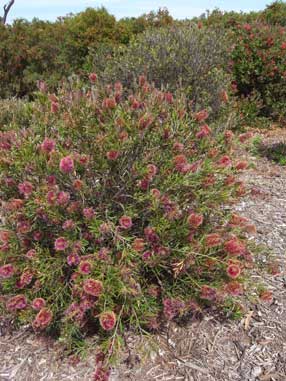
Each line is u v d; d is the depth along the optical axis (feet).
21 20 32.22
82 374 7.93
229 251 8.07
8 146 8.75
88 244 8.21
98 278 7.54
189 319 9.12
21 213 8.12
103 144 8.06
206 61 21.50
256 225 13.01
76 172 8.25
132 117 8.69
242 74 26.25
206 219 8.78
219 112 20.71
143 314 7.98
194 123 9.51
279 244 12.03
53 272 7.86
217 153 9.02
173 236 8.11
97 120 8.73
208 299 8.37
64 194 7.62
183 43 21.57
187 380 7.89
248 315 9.34
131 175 8.13
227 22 34.68
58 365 8.12
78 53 32.81
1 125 16.42
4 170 8.36
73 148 8.65
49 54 30.96
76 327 8.02
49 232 8.35
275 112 26.35
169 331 8.83
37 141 8.61
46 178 8.02
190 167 8.28
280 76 25.81
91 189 8.21
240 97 26.58
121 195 8.36
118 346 7.50
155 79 20.97
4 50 29.30
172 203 8.07
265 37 26.18
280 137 23.54
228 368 8.16
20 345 8.57
